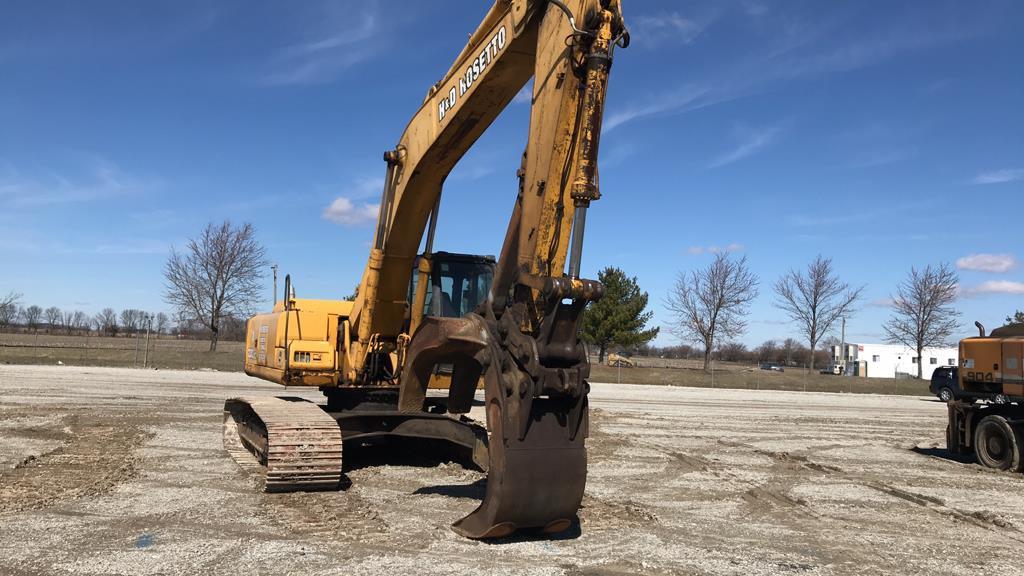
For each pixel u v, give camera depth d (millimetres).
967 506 8867
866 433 17156
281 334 9602
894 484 10266
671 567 5746
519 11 6000
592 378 39438
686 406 23406
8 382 21953
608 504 7992
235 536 6121
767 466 11391
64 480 8211
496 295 6102
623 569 5621
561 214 5562
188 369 33562
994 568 6184
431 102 7625
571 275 5227
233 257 47000
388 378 9477
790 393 35906
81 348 41031
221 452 10500
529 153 5727
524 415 5422
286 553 5676
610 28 5234
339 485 8289
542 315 5527
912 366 67000
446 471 9352
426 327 6730
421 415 9164
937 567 6152
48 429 12484
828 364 82375
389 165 8383
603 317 50031
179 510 6965
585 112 5227
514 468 5449
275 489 7730
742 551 6352
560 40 5480
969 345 13148
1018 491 10070
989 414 12438
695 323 49719
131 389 21297
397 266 8734
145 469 9070
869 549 6641
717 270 49375
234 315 47312
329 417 8422
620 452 12188
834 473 11000
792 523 7594
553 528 5781
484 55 6566
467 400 7035
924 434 17344
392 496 7855
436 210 8477
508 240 6145
